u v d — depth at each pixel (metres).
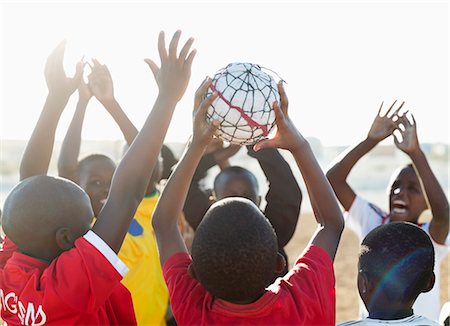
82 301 2.34
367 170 34.03
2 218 2.55
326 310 2.40
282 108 2.57
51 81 2.95
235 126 2.76
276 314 2.29
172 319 4.20
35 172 3.03
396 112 4.10
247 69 2.81
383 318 2.77
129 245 4.11
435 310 4.36
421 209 4.81
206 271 2.20
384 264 2.77
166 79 2.46
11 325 2.55
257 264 2.17
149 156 2.46
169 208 2.64
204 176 4.61
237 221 2.20
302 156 2.60
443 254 4.39
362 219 4.63
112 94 3.57
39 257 2.54
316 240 2.61
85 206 2.58
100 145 16.62
